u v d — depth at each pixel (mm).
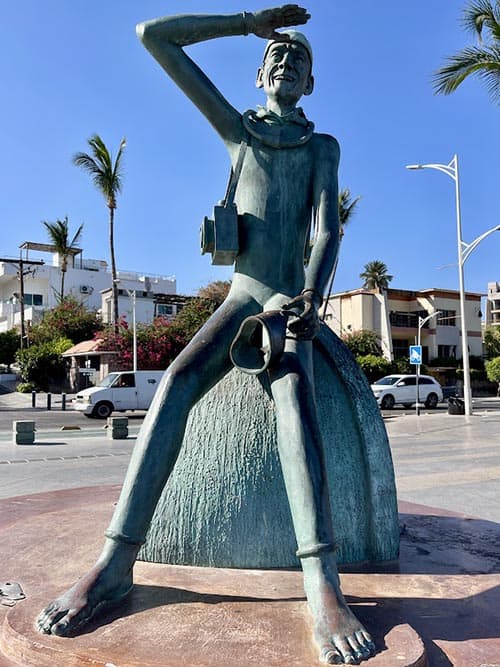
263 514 3162
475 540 3775
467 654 2258
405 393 25688
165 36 3016
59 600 2354
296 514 2506
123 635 2209
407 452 10523
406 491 6582
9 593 2799
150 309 38812
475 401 31953
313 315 2770
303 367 2873
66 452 10125
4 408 25875
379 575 3057
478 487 6848
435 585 2916
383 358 35250
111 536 2553
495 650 2289
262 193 3188
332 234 3053
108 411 20234
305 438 2611
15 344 42906
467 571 3139
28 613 2402
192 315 29594
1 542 3643
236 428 3260
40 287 49281
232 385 3320
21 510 4609
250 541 3137
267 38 3154
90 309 46375
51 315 38906
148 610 2443
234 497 3182
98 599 2404
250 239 3168
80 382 33500
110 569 2496
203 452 3260
